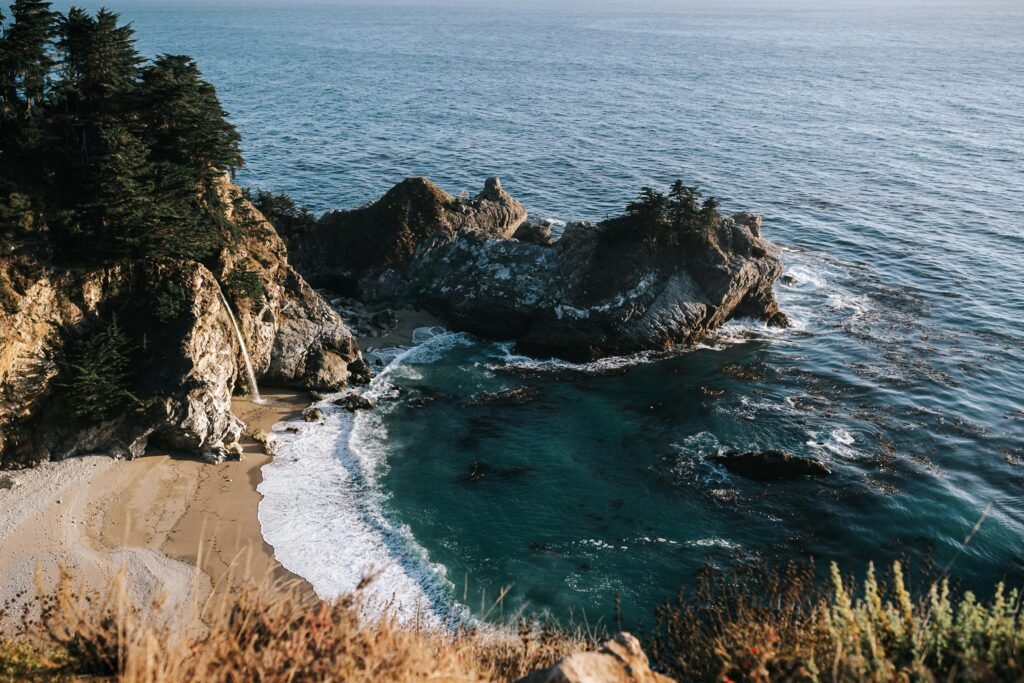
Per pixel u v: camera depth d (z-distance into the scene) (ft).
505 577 122.21
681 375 193.57
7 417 139.03
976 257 285.43
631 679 31.63
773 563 125.39
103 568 117.29
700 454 157.89
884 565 125.18
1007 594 118.42
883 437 164.25
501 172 408.05
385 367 197.26
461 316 219.00
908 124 551.59
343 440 162.30
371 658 29.78
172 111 178.60
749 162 438.81
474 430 168.25
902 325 224.74
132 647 29.19
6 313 138.92
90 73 175.11
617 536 133.18
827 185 389.60
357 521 134.82
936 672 31.09
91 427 146.30
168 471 145.28
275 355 181.98
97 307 155.02
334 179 386.73
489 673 38.68
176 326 154.40
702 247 211.41
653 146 478.59
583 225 215.92
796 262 277.44
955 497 142.72
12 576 114.93
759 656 33.76
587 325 204.03
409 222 239.71
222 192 193.67
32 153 159.43
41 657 34.22
